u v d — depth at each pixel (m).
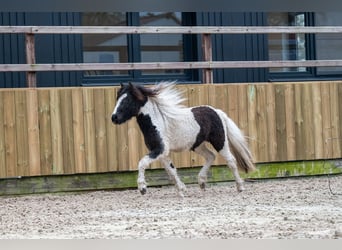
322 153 13.77
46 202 11.23
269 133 13.38
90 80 14.14
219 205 10.15
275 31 13.37
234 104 13.15
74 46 13.91
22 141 12.00
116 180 12.60
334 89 13.84
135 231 7.92
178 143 11.23
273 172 13.52
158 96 10.97
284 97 13.49
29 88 12.09
